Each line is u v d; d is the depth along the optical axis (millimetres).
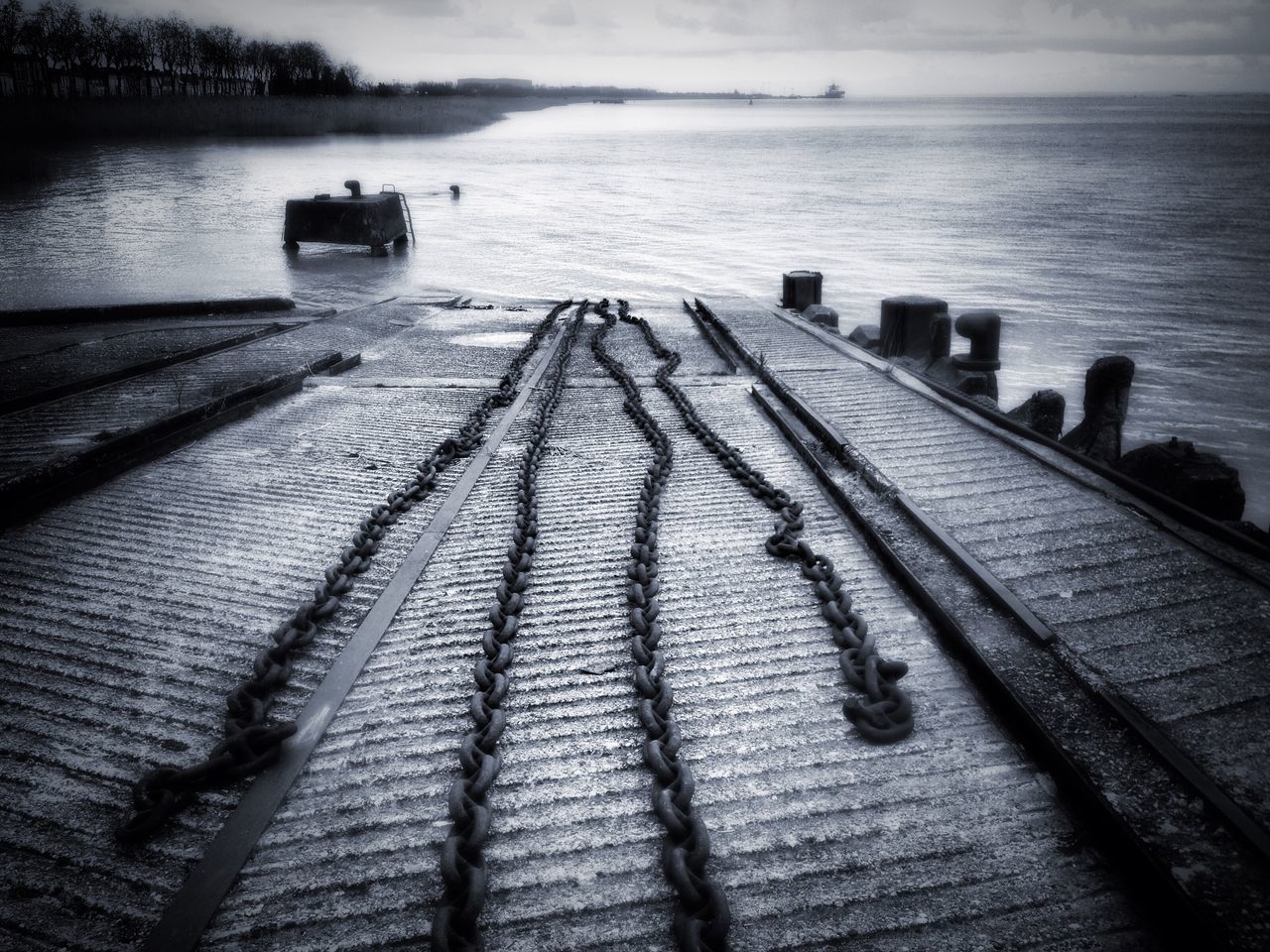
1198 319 16500
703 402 7203
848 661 3086
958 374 9633
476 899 2029
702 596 3746
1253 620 3291
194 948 2012
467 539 4402
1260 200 39906
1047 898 2145
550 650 3318
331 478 5281
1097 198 40688
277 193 31547
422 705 2975
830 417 6426
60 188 31766
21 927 2064
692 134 126688
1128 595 3510
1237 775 2416
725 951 1981
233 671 3170
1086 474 4945
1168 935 2023
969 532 4203
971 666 3119
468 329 11062
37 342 9836
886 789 2537
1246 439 10164
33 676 3105
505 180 43438
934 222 31297
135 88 88062
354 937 2055
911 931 2051
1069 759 2490
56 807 2467
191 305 12273
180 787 2492
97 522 4539
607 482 5266
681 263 21594
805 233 27812
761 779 2584
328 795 2543
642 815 2449
